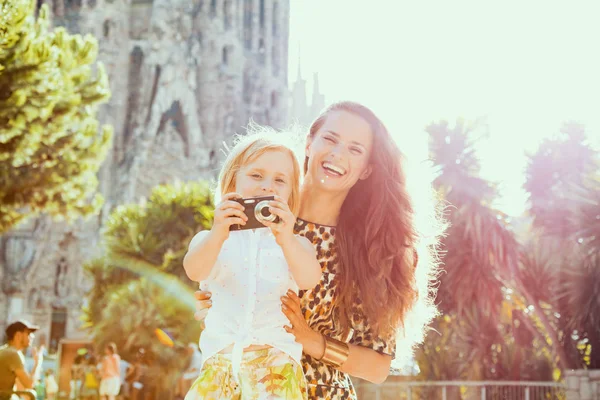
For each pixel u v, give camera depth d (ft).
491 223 83.10
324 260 13.61
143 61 269.03
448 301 82.53
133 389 100.83
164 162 259.60
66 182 61.52
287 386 10.88
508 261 84.02
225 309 11.31
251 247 11.46
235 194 11.23
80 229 245.65
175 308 118.52
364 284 13.53
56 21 265.95
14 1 44.39
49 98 49.29
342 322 13.57
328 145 13.70
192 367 99.60
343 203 14.12
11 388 33.60
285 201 11.31
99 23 265.34
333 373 13.17
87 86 57.82
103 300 136.87
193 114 264.93
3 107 46.34
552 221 86.28
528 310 86.89
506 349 80.89
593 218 78.79
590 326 79.20
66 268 244.42
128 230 139.33
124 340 111.86
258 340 11.06
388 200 13.82
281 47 302.25
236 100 274.98
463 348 80.23
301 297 13.26
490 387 69.77
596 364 79.82
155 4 270.26
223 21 279.08
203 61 274.16
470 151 85.71
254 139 12.03
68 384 104.12
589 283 79.00
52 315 242.37
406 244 13.85
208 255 11.05
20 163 57.36
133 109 266.57
